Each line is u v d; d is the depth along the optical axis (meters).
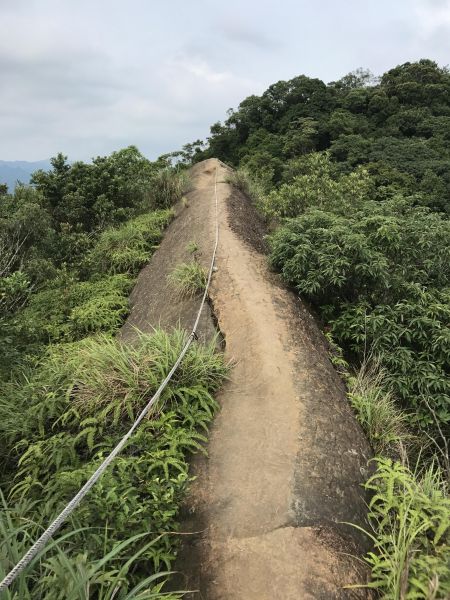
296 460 3.07
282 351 4.23
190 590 2.38
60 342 6.25
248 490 2.89
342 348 5.23
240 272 5.72
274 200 8.98
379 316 4.89
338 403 3.77
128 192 11.50
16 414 3.76
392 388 4.55
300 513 2.69
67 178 11.79
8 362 4.86
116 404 3.42
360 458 3.27
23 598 1.90
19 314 7.20
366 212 6.30
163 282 6.72
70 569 1.95
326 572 2.36
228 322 4.80
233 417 3.54
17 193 11.25
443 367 4.77
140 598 2.02
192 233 7.66
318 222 5.75
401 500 2.74
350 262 5.13
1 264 8.89
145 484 2.78
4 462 3.55
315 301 5.61
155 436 3.24
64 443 3.26
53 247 9.99
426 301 5.05
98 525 2.49
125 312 6.89
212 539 2.62
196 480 3.04
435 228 5.48
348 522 2.73
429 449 4.18
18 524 2.64
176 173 11.93
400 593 2.08
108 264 8.56
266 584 2.31
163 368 3.66
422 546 2.38
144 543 2.50
